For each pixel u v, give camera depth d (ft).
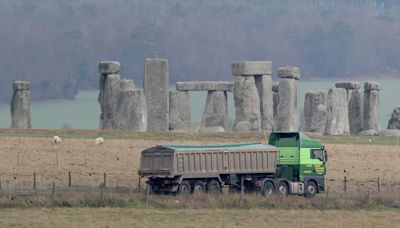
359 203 558.97
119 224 485.56
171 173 555.28
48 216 495.82
